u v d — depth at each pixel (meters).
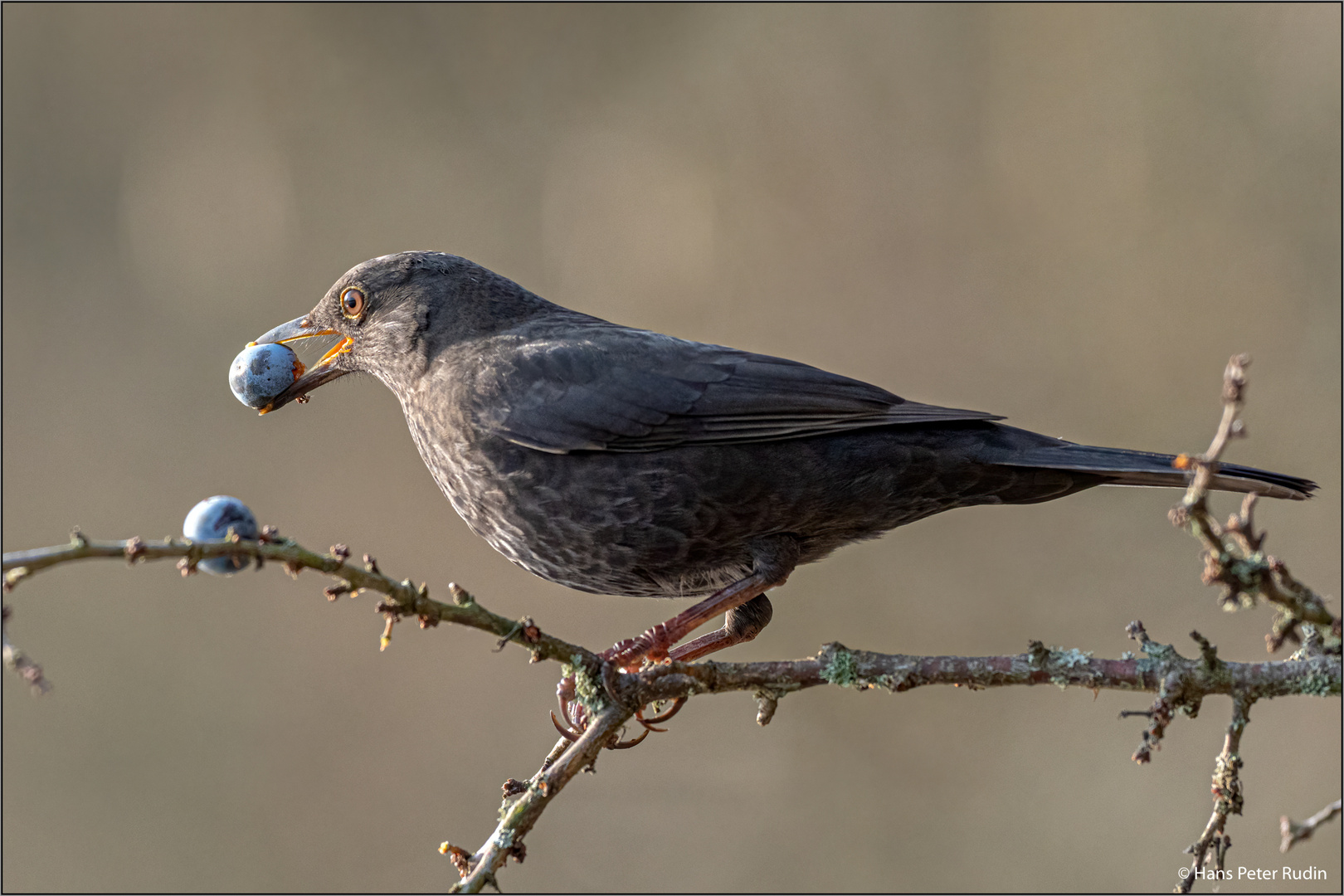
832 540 9.84
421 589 6.70
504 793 8.19
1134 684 7.36
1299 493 8.65
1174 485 9.17
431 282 10.59
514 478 9.57
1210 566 6.34
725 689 7.55
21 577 5.77
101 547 5.94
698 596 10.14
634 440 9.34
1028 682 7.46
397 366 10.59
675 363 9.58
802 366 9.70
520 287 10.85
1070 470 9.13
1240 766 7.31
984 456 9.31
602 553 9.61
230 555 6.18
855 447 9.34
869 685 7.55
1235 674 7.24
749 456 9.27
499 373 9.75
